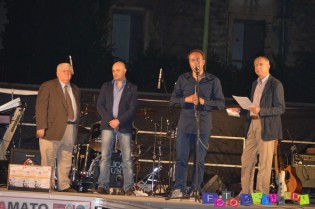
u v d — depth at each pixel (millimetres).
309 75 17953
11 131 12250
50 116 10875
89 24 17547
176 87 10883
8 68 17000
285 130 13953
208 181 12461
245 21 19891
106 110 11016
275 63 18047
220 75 17172
